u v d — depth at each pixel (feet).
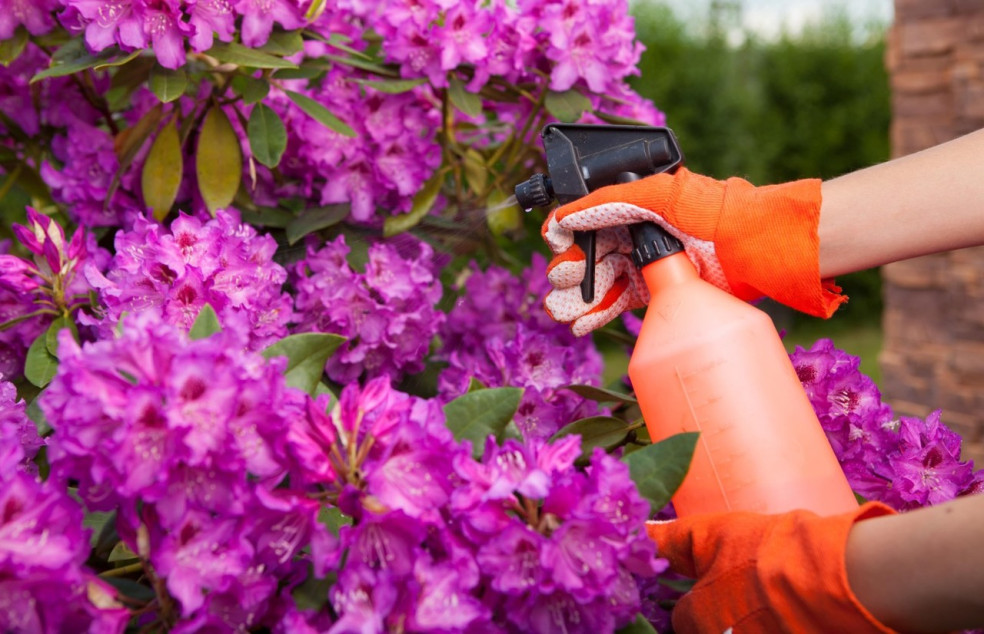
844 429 3.82
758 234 3.43
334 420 2.74
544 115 5.89
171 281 3.67
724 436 3.16
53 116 5.26
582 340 5.83
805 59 25.86
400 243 5.46
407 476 2.68
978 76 7.93
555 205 5.33
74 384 2.46
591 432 4.02
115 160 4.98
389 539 2.63
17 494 2.43
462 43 5.09
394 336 4.93
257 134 4.77
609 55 5.30
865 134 25.72
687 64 25.23
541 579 2.58
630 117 5.96
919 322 8.38
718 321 3.27
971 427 7.91
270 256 4.06
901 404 8.51
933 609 2.36
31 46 5.08
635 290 3.99
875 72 25.68
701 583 2.82
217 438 2.51
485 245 6.36
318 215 5.22
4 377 4.32
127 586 2.86
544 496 2.54
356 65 5.08
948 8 8.13
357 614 2.48
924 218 3.42
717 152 25.38
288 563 2.76
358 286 4.83
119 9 4.14
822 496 3.14
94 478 2.48
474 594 2.77
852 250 3.51
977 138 3.49
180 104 5.00
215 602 2.65
